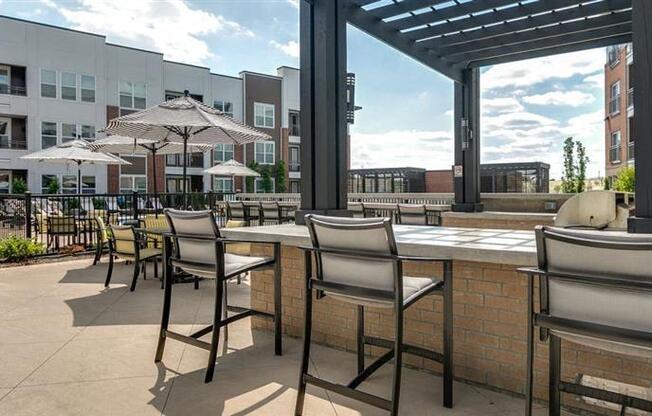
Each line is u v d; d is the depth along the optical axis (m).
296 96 24.41
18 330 3.15
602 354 1.91
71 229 7.22
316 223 1.96
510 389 2.15
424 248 2.15
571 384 1.65
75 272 5.46
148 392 2.19
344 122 3.52
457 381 2.31
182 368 2.50
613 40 4.75
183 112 5.08
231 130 5.55
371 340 2.36
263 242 2.77
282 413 1.99
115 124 5.59
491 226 5.48
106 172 18.55
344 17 3.52
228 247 4.77
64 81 17.48
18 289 4.50
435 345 2.40
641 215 2.14
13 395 2.15
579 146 11.74
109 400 2.10
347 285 1.93
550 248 1.44
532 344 1.56
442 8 4.29
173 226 2.60
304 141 3.51
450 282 2.08
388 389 2.24
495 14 4.34
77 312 3.64
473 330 2.26
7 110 16.45
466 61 5.70
